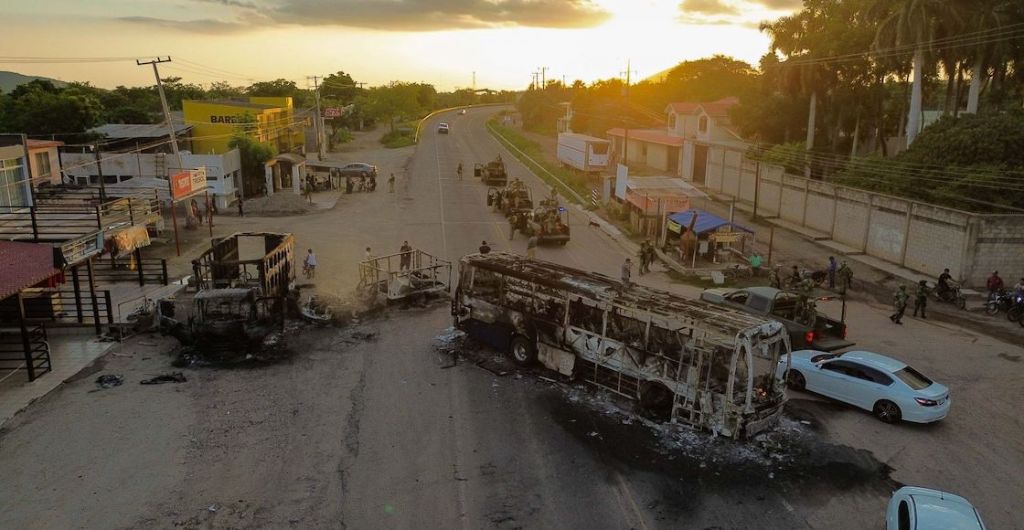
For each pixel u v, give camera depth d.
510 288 18.81
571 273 18.91
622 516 11.73
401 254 26.73
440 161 76.81
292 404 15.98
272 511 11.69
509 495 12.31
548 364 17.84
